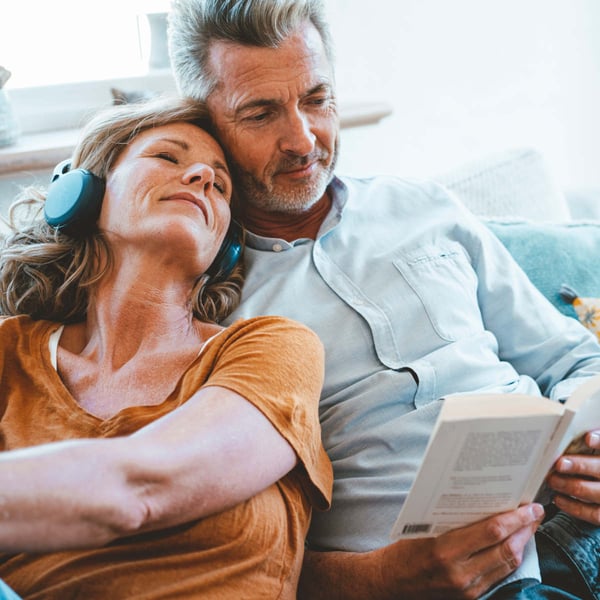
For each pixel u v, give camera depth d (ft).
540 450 3.27
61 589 3.31
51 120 6.69
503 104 8.84
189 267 4.06
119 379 3.84
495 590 3.76
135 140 4.27
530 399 3.15
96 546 3.00
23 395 3.83
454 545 3.53
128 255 4.03
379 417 4.37
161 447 3.15
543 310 5.07
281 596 3.56
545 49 8.98
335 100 4.70
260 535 3.49
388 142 8.03
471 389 4.50
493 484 3.31
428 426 4.26
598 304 5.37
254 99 4.40
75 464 2.93
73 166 4.40
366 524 4.11
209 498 3.24
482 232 5.15
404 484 4.13
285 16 4.32
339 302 4.59
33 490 2.83
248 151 4.52
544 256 5.57
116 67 7.04
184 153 4.25
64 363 3.93
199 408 3.37
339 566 3.97
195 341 4.08
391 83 8.03
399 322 4.56
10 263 4.30
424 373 4.37
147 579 3.32
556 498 3.92
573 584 4.00
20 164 5.76
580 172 9.61
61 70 6.78
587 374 4.75
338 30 7.60
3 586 2.76
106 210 4.11
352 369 4.47
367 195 5.09
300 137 4.44
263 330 3.84
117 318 3.97
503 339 5.05
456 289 4.77
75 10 6.75
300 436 3.58
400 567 3.73
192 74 4.58
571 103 9.33
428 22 8.14
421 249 4.83
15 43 6.53
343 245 4.82
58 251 4.25
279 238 4.90
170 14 4.71
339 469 4.29
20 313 4.27
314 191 4.67
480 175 6.26
